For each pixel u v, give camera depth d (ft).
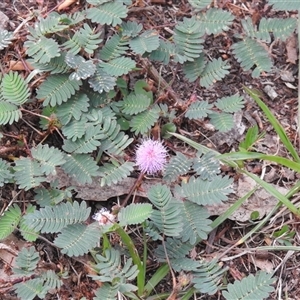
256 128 0.90
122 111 0.93
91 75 0.90
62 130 0.90
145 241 0.83
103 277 0.78
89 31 0.93
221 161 0.91
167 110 0.95
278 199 0.88
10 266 0.85
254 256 0.88
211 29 0.97
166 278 0.86
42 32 0.92
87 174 0.87
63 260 0.87
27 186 0.85
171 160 0.90
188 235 0.84
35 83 0.93
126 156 0.89
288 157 0.96
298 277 0.87
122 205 0.89
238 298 0.79
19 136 0.92
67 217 0.82
